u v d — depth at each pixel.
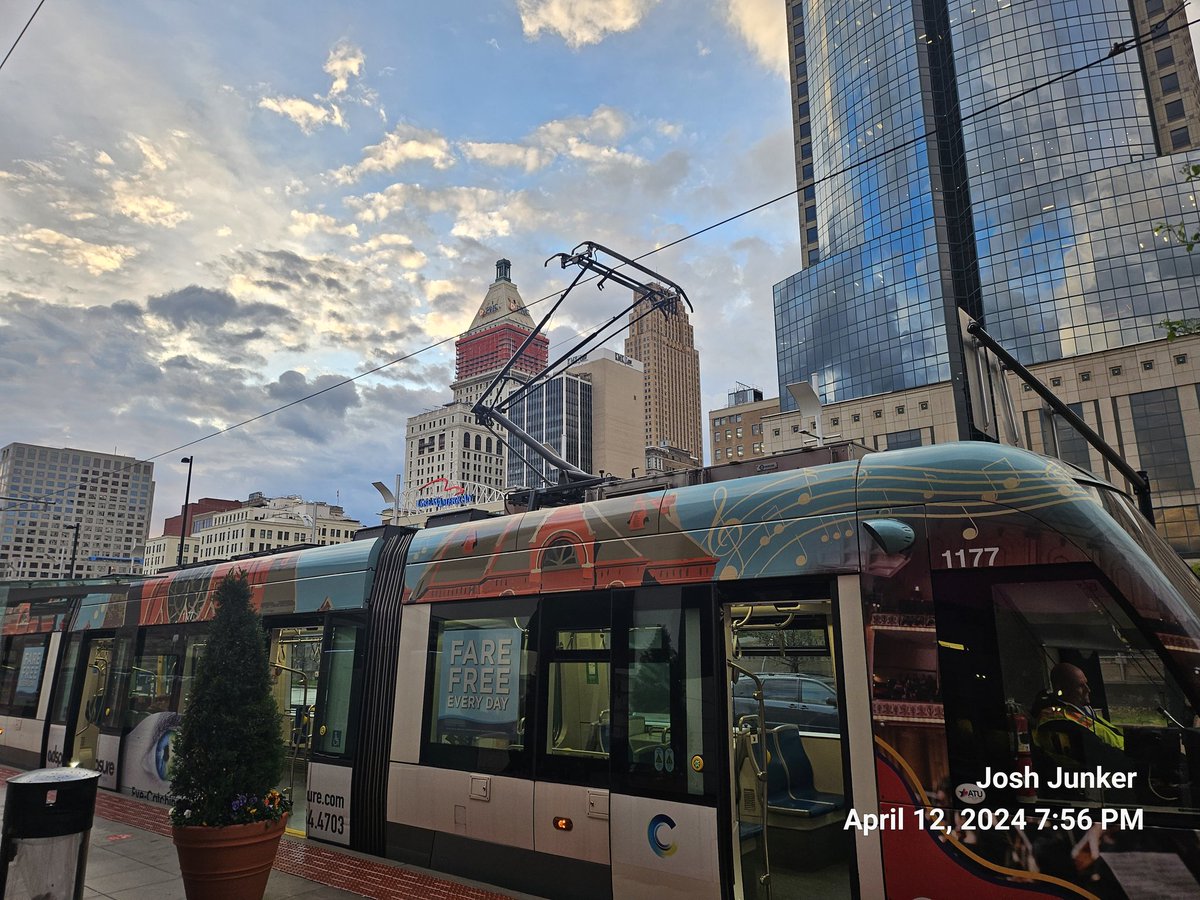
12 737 11.70
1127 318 51.00
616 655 5.39
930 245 59.19
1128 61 55.44
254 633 5.70
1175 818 3.35
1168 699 3.49
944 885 3.77
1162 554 3.98
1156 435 48.72
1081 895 3.47
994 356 5.57
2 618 12.88
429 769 6.41
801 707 7.84
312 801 7.32
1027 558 3.95
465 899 5.51
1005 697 3.84
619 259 10.96
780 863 5.96
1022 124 56.59
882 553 4.35
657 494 5.62
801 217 76.38
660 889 4.82
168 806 8.88
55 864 4.46
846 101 67.00
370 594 7.46
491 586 6.42
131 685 10.05
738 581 4.90
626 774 5.12
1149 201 51.41
